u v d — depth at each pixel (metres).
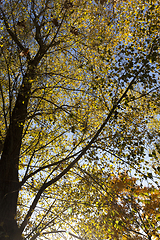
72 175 8.25
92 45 6.91
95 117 7.56
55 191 8.33
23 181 5.33
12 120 6.11
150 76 5.32
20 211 8.64
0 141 6.30
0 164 5.34
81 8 7.54
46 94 7.45
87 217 7.36
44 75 6.48
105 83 6.02
